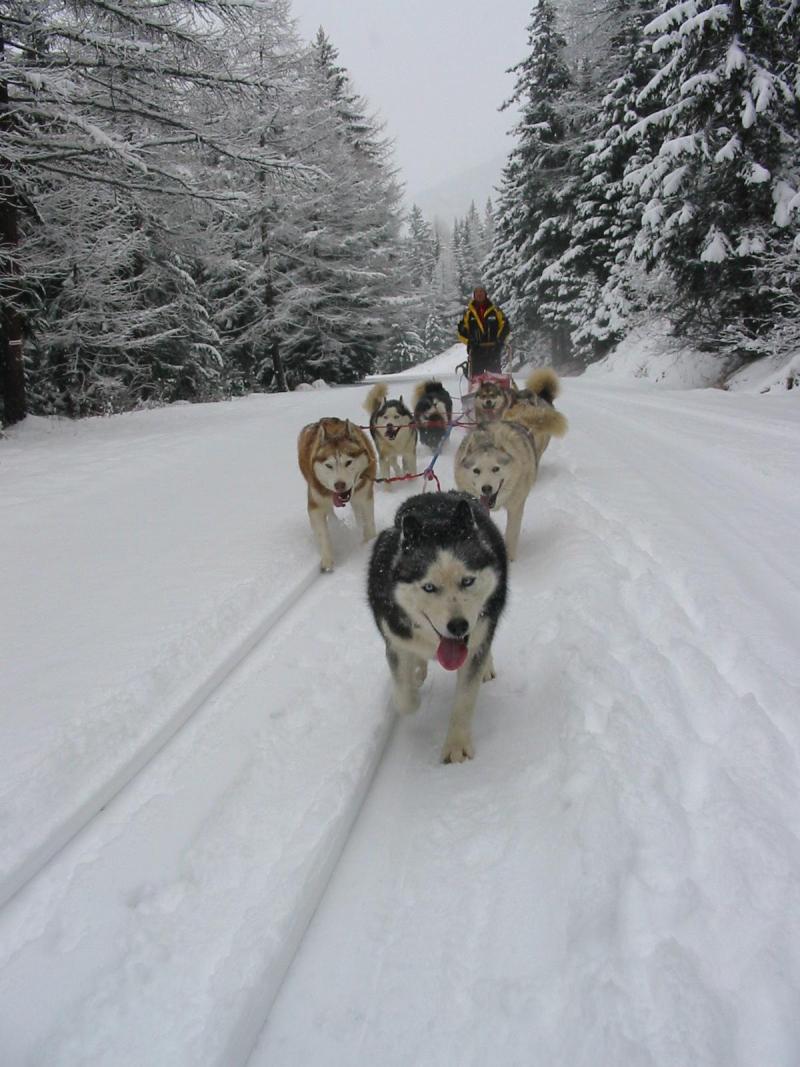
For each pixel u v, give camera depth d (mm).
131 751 2938
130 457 8922
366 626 4215
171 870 2314
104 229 12148
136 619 4117
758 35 13094
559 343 29281
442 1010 1809
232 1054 1727
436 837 2465
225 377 22578
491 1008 1780
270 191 21312
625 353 20984
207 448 9633
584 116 26031
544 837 2324
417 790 2764
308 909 2170
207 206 12578
